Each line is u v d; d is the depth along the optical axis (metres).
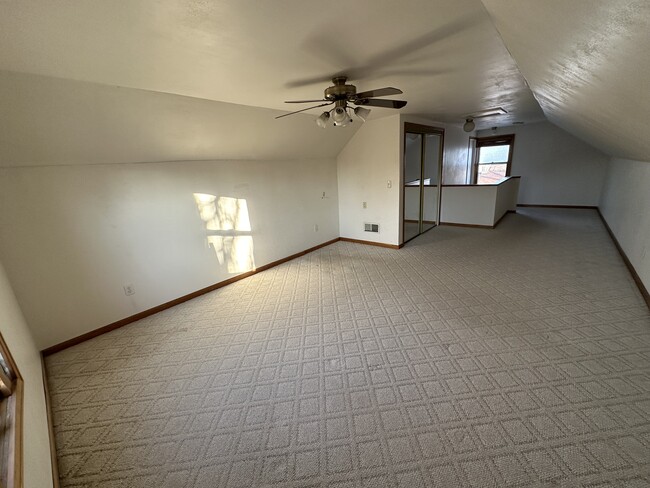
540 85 2.56
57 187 2.42
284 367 2.17
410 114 4.54
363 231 5.23
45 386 2.02
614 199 5.12
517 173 7.97
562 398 1.74
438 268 3.91
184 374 2.16
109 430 1.73
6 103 1.81
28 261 2.34
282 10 1.29
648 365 1.96
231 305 3.22
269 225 4.25
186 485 1.40
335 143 4.74
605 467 1.36
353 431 1.62
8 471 0.91
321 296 3.29
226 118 2.98
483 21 1.54
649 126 1.86
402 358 2.18
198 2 1.17
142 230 2.97
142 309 3.04
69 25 1.26
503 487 1.30
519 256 4.19
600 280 3.27
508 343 2.27
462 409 1.71
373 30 1.57
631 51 1.02
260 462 1.49
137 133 2.56
